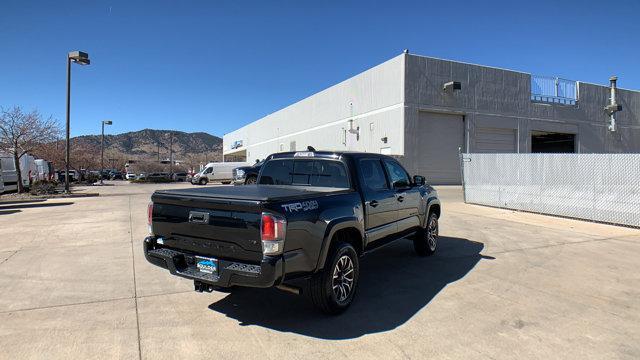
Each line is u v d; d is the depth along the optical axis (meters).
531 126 33.53
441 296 5.26
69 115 23.53
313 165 5.73
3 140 24.72
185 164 105.31
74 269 6.52
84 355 3.65
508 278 6.05
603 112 38.16
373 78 31.50
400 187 6.54
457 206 15.34
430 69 29.05
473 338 4.04
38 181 31.69
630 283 5.82
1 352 3.70
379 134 30.77
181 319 4.50
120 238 9.15
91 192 26.56
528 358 3.64
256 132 62.56
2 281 5.88
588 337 4.06
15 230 10.28
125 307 4.86
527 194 13.57
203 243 4.35
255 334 4.11
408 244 8.52
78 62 23.17
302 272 4.19
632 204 10.52
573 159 12.05
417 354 3.70
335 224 4.57
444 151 29.92
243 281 3.94
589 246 8.28
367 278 6.07
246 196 4.22
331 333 4.14
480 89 31.08
